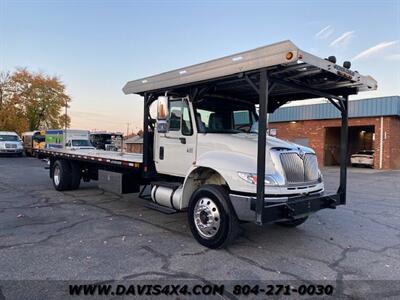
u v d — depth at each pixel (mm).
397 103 20484
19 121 38125
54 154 10016
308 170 5051
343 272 4055
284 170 4637
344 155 5738
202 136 5461
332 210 7887
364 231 5977
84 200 8336
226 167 4719
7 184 11070
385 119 21297
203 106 5738
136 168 6691
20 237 5113
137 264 4133
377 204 8836
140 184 7215
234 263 4254
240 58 4430
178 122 5895
